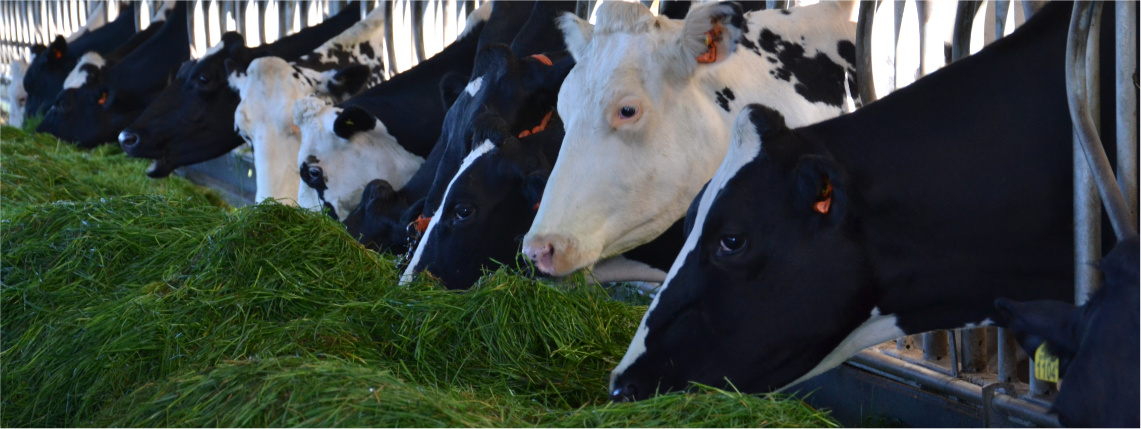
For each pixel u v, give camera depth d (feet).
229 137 24.63
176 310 10.97
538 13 16.67
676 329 8.80
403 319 10.44
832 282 8.43
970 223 8.46
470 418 8.06
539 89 13.71
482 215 12.35
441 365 9.85
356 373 8.33
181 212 14.17
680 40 10.71
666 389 8.84
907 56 13.55
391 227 15.14
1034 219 8.47
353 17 26.66
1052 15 8.71
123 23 39.99
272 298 10.93
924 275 8.57
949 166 8.45
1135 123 8.00
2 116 50.31
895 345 12.77
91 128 30.83
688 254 8.87
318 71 22.33
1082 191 8.07
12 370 11.39
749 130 8.68
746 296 8.55
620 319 11.09
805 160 8.24
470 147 13.26
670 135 10.86
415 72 18.58
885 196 8.43
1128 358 5.95
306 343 9.91
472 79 14.44
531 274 10.65
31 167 21.16
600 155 10.69
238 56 24.13
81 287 12.46
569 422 8.09
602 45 11.02
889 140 8.60
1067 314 6.39
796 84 12.29
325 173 17.74
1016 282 8.67
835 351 8.84
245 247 11.58
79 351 10.98
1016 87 8.57
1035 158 8.43
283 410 7.99
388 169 17.78
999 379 11.02
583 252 10.57
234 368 8.82
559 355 10.07
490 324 10.10
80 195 20.99
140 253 12.94
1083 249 8.14
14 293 12.53
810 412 8.21
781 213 8.48
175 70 31.63
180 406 8.70
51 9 53.11
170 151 24.21
